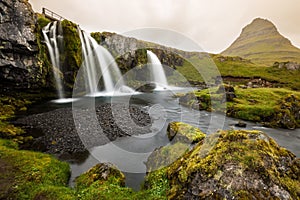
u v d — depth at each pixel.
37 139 15.55
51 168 10.94
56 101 29.39
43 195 8.47
